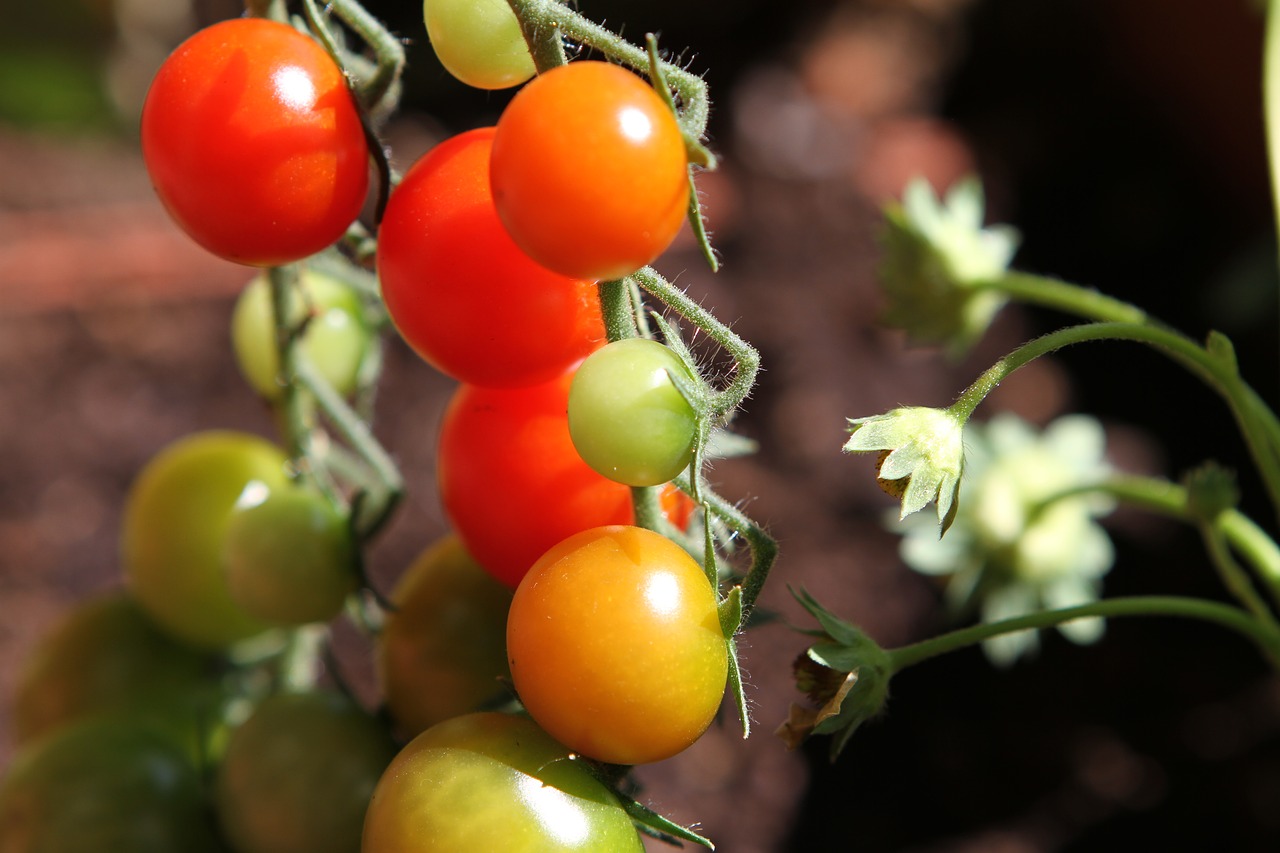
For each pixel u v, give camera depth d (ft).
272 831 1.18
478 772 1.04
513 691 1.05
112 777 1.24
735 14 3.57
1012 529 1.67
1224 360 1.22
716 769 2.06
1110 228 2.99
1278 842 2.00
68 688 1.32
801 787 2.05
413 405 2.55
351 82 1.05
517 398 1.11
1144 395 2.68
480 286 1.05
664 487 1.11
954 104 3.35
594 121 0.96
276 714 1.19
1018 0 3.42
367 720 1.20
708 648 1.01
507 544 1.12
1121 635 2.33
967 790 2.07
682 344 1.02
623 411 0.99
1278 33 1.37
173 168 1.03
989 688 2.24
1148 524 2.47
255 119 1.03
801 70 3.39
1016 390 2.66
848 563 2.31
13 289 2.64
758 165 3.09
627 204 0.97
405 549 2.31
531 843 1.03
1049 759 2.12
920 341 1.70
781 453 2.47
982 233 1.71
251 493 1.31
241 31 1.04
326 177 1.04
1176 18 2.91
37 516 2.38
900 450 1.12
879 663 1.13
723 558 1.17
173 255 2.73
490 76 1.05
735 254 2.83
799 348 2.63
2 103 3.11
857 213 2.93
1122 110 3.21
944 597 2.27
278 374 1.21
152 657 1.34
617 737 1.01
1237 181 2.90
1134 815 2.04
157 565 1.30
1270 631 1.25
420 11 3.14
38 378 2.58
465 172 1.05
